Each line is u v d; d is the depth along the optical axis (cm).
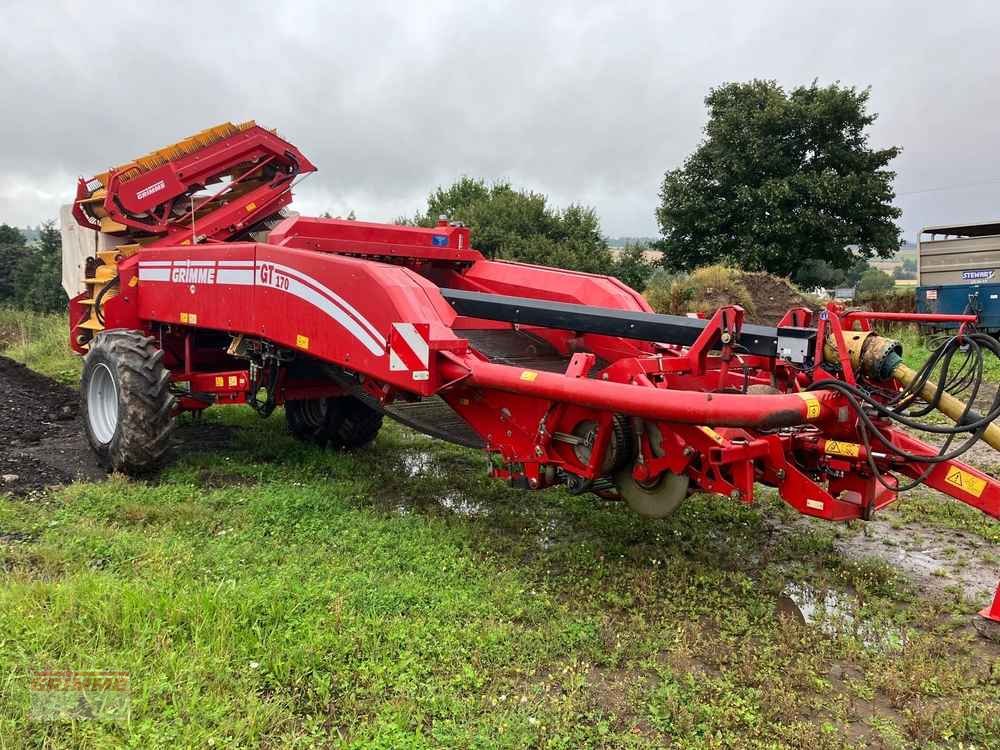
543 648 332
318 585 374
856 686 316
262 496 520
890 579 427
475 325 621
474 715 283
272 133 753
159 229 690
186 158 698
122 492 519
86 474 588
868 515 401
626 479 429
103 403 605
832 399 374
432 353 420
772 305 1786
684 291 1769
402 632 331
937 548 489
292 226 558
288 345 506
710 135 2930
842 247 2773
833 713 299
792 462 414
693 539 485
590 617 365
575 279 575
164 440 567
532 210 2778
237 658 304
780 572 441
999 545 494
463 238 660
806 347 379
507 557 442
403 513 521
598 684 313
